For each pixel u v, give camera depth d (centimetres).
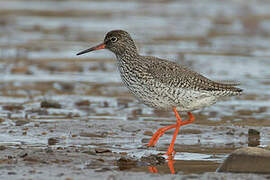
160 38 3553
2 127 1791
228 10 4459
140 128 1828
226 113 2078
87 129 1786
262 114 2058
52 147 1565
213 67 2828
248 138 1734
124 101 2250
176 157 1502
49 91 2395
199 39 3553
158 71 1591
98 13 4338
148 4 4706
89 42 3422
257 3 4700
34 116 1961
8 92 2353
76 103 2189
